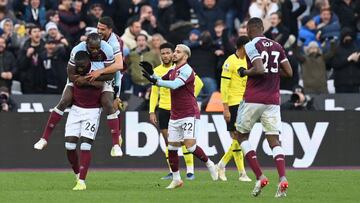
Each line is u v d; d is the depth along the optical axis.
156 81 33.09
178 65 34.41
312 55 54.41
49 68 52.81
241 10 59.12
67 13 55.56
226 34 54.41
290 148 48.16
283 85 54.19
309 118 48.28
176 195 31.97
